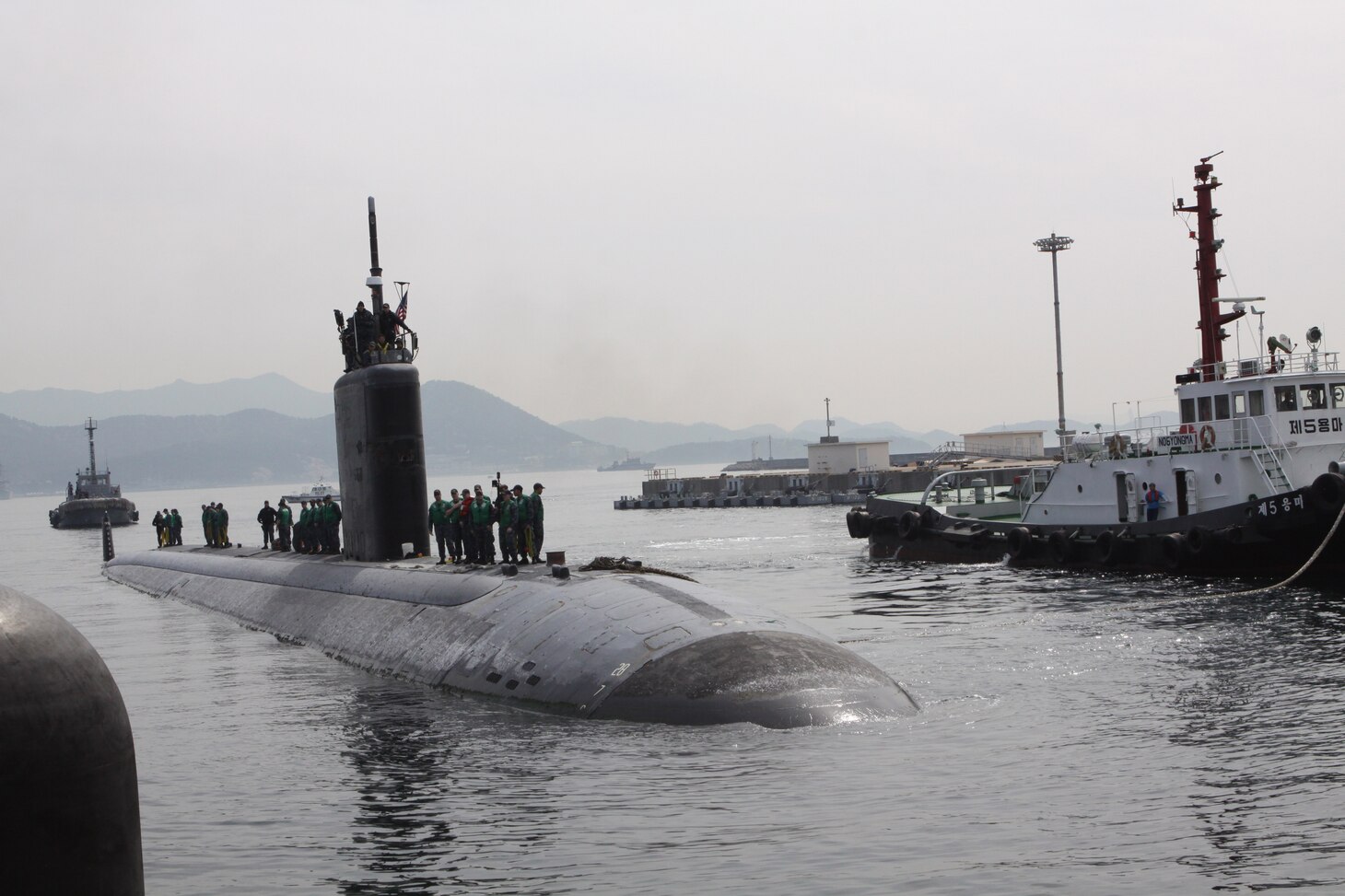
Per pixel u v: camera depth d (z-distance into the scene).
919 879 13.37
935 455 152.12
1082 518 53.50
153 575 61.34
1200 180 51.53
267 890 13.99
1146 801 16.12
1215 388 48.62
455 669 26.23
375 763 19.81
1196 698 22.95
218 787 18.80
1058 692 23.88
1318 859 13.70
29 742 7.95
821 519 111.88
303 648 34.66
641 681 21.75
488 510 33.16
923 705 22.45
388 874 14.34
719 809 16.16
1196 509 48.34
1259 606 36.84
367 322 36.97
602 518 142.25
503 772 18.64
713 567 64.00
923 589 47.59
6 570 84.44
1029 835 14.77
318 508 46.72
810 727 20.05
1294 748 18.80
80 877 8.25
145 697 27.66
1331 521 41.84
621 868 14.05
